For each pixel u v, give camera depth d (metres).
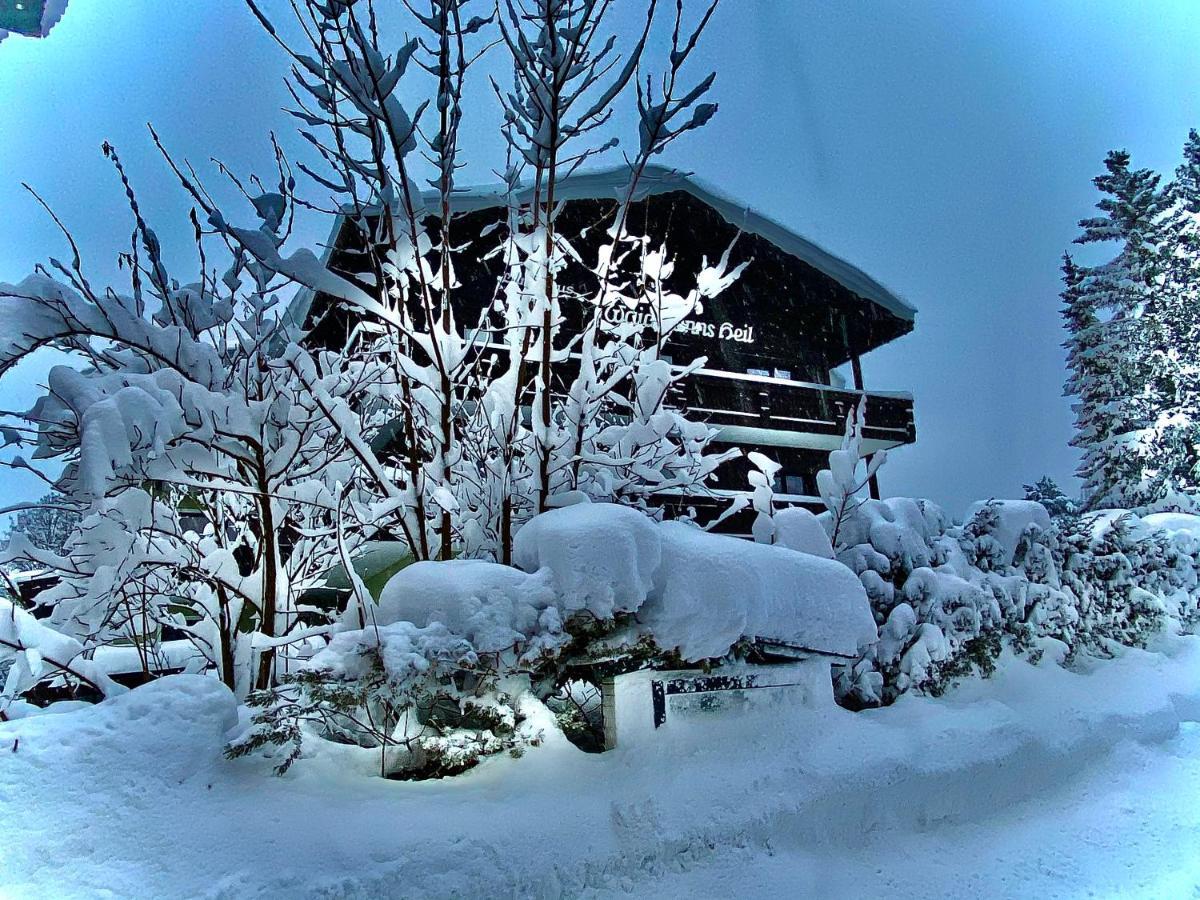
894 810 4.18
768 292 18.83
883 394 18.64
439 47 4.02
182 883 2.57
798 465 18.47
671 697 4.14
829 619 4.70
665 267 5.75
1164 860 3.96
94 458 3.24
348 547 5.04
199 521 6.10
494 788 3.44
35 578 5.04
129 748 2.97
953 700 5.77
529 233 5.48
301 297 6.31
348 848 2.82
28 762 2.80
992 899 3.51
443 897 2.82
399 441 5.93
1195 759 5.66
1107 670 6.84
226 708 3.28
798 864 3.60
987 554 7.15
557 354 5.38
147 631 4.42
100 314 3.95
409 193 4.70
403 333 4.74
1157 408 22.34
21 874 2.52
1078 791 4.92
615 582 3.77
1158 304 23.30
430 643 3.34
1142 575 8.07
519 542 4.26
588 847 3.23
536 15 4.06
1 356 3.72
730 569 4.12
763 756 4.10
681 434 5.72
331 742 3.57
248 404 4.23
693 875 3.37
